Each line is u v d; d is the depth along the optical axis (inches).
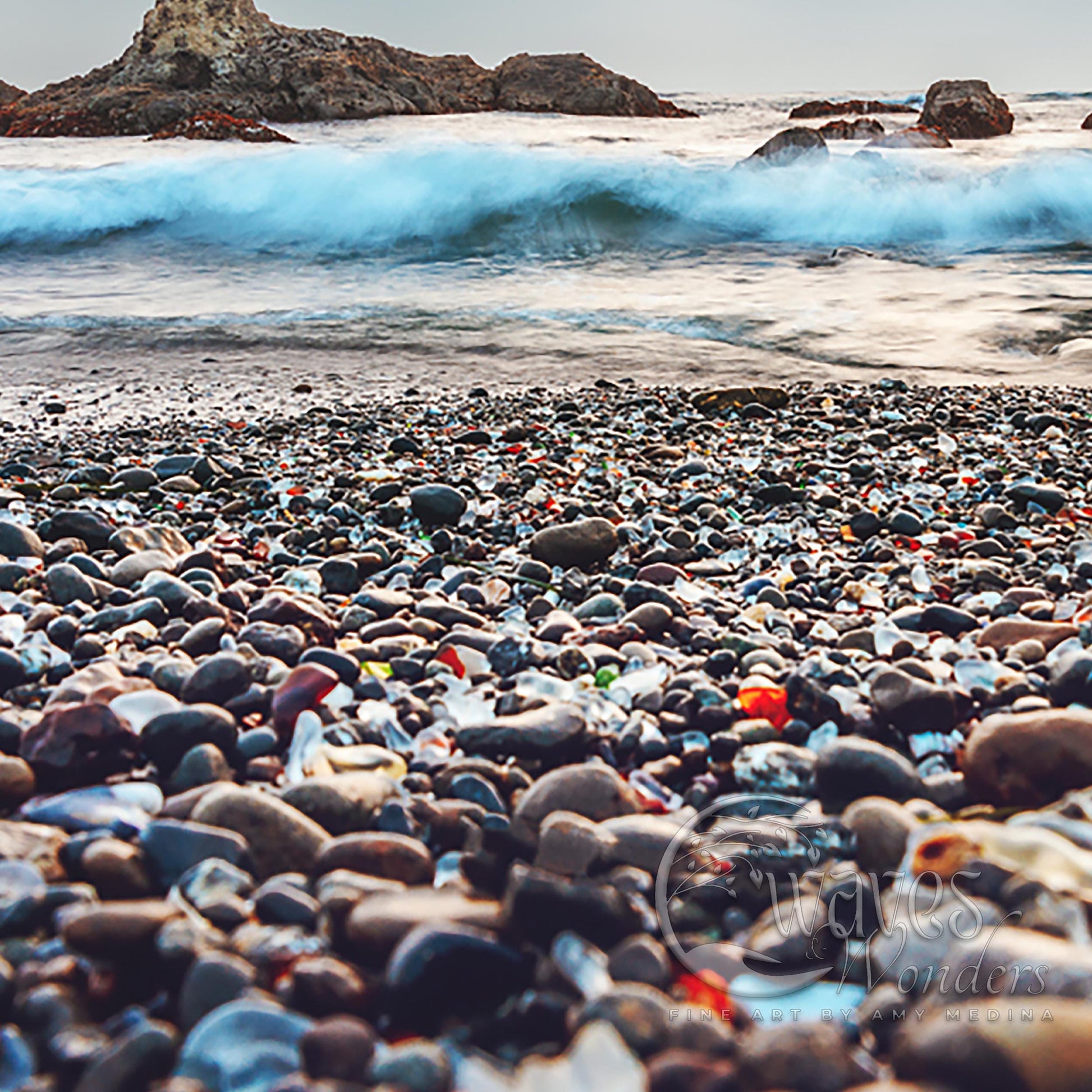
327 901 59.3
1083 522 157.6
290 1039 49.7
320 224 516.1
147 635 106.5
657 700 89.0
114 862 61.9
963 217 514.6
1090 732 71.0
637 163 568.1
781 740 83.7
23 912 58.0
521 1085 48.4
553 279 431.5
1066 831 64.9
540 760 79.7
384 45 1515.7
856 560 141.6
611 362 300.8
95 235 514.3
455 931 54.6
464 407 246.7
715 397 243.1
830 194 536.4
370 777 73.7
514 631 111.0
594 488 177.3
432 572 135.6
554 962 55.6
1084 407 238.4
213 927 58.0
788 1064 46.7
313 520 160.7
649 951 55.7
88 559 127.8
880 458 197.6
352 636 108.9
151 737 79.3
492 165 556.7
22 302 388.5
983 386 268.5
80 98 1396.4
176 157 633.0
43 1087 48.8
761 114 1531.7
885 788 72.2
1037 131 1109.1
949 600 124.1
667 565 130.9
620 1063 49.1
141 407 252.1
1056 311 346.3
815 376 282.8
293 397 262.1
